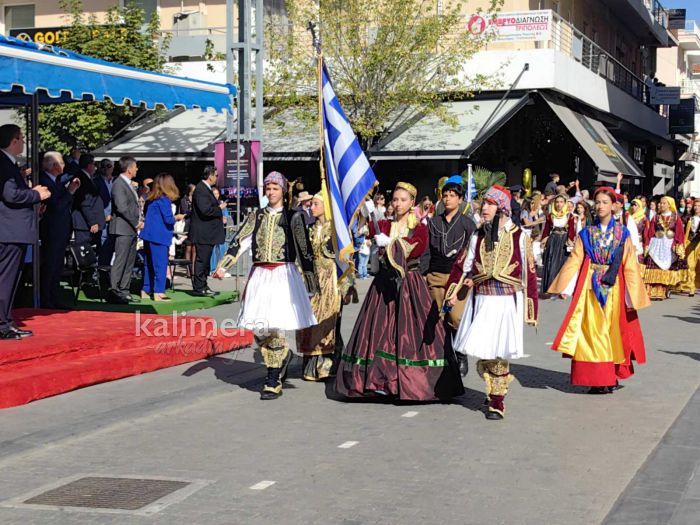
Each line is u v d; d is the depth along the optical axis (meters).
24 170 12.12
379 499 5.79
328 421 7.92
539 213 21.31
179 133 25.62
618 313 8.96
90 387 9.06
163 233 13.98
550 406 8.52
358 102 23.73
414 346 8.49
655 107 41.22
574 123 26.03
